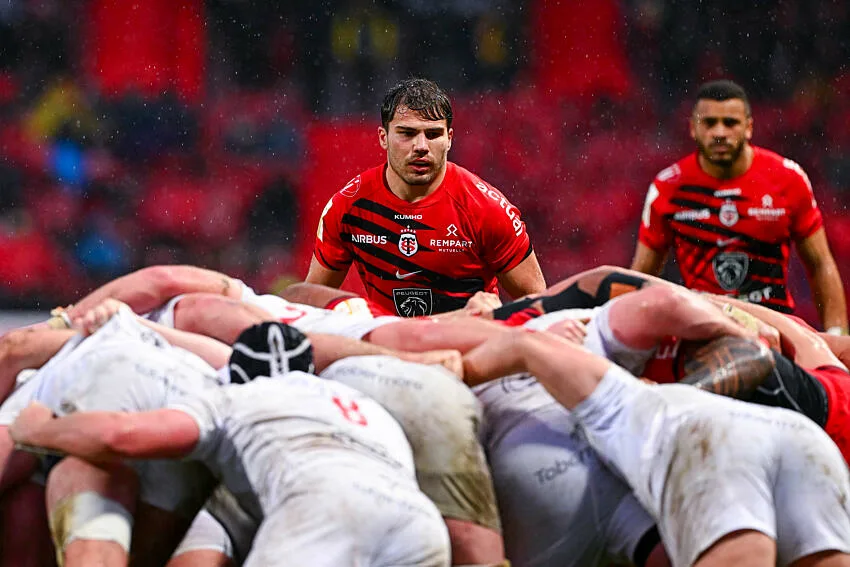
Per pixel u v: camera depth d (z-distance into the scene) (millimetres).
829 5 43344
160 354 12188
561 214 42219
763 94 43500
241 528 12477
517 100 43188
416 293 19016
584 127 43031
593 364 12031
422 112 18016
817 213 22281
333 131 42438
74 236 40562
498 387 13141
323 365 13211
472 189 18562
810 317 37406
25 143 41406
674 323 12758
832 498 11477
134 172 41562
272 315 14414
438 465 11977
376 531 10547
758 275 22422
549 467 12227
